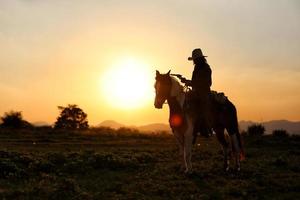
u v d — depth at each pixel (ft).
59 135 123.95
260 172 54.13
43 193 40.29
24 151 75.41
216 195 41.16
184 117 49.55
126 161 59.47
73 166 54.85
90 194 40.73
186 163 50.65
